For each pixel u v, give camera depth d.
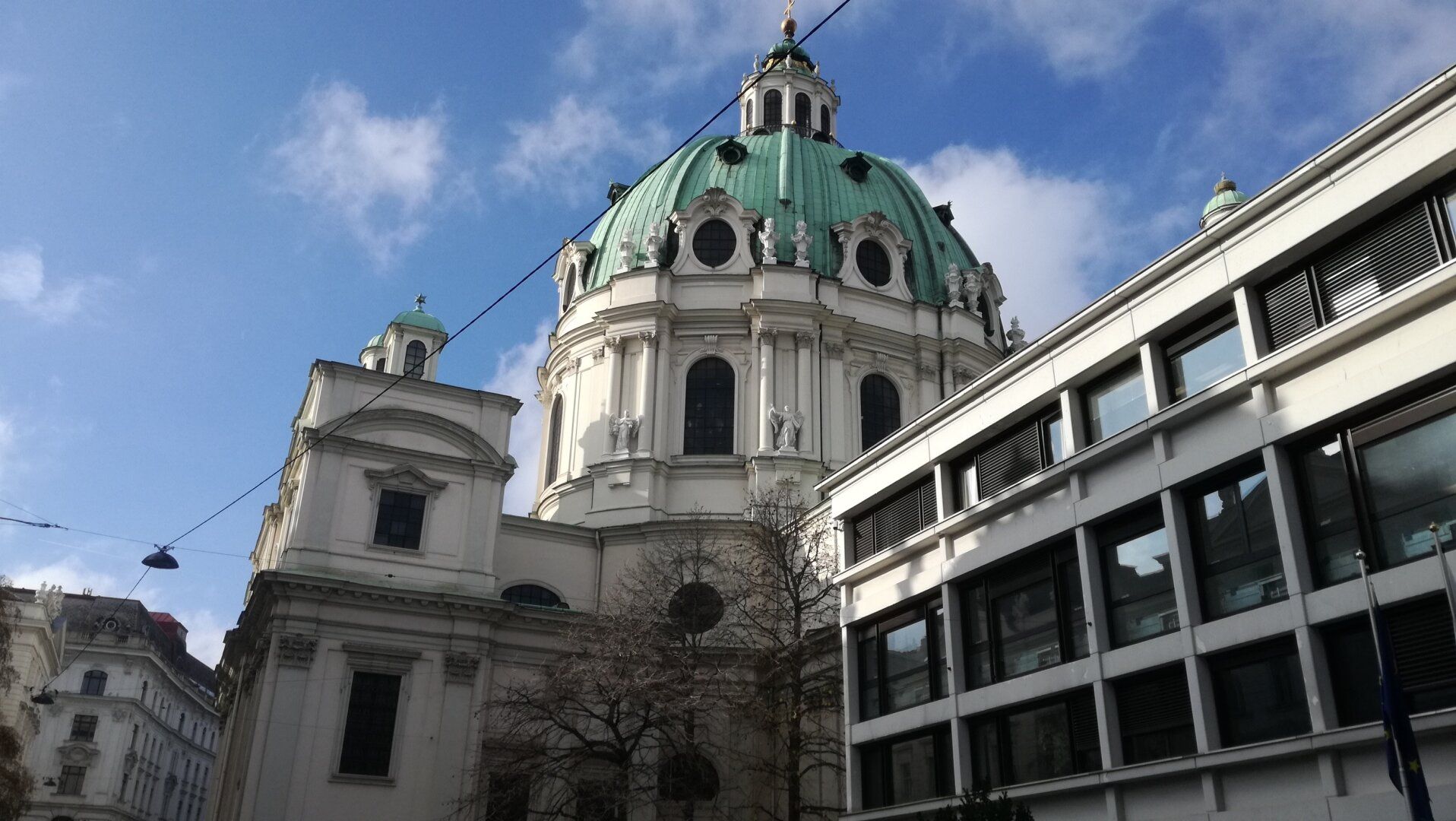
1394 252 22.23
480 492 53.31
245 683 52.88
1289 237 23.83
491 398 55.00
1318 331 22.77
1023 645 29.52
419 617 49.88
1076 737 27.06
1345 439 22.34
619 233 68.38
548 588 55.47
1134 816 24.88
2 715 68.00
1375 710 20.81
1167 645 24.70
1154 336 27.00
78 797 95.69
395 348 63.84
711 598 53.06
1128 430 26.56
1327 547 22.36
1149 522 26.34
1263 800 22.14
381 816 46.44
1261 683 22.95
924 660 32.97
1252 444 23.64
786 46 83.50
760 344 61.41
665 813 47.78
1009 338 71.75
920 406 63.59
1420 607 20.45
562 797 46.38
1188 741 24.16
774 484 56.97
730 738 48.19
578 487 60.69
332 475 50.75
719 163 69.38
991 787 25.17
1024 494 29.78
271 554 62.47
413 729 48.31
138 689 102.06
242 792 45.50
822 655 43.31
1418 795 17.78
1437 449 20.78
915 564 34.06
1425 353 20.78
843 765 43.88
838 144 81.25
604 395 62.00
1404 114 22.00
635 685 40.56
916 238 69.75
